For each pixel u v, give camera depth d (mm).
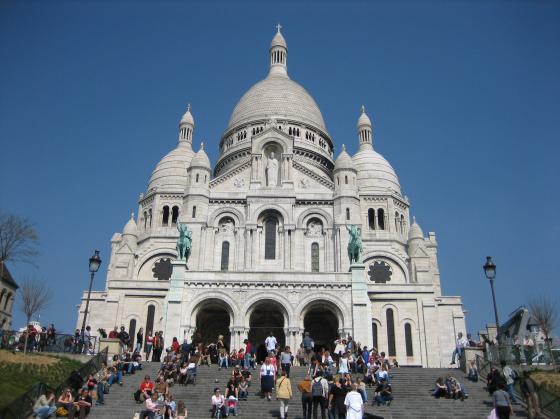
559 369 41156
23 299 48406
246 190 69312
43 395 30969
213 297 56625
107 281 80250
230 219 67000
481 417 33281
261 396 37219
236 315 56000
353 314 55781
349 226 65375
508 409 28312
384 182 83750
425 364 66188
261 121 89500
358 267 57969
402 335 67812
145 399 35406
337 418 29875
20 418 29906
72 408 31125
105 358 43688
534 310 56125
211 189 69625
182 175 83562
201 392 38219
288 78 101562
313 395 31344
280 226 65750
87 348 45625
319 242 65938
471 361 42125
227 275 57531
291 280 57312
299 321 55844
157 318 69000
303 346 48969
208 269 63938
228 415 33469
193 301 56469
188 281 57188
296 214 66625
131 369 42406
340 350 46906
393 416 33688
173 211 80062
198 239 64625
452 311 73750
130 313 69062
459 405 35781
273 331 61625
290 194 66688
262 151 70375
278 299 56562
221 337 47344
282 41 107125
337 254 64062
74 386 35156
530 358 42656
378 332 68062
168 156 86312
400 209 83562
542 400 33656
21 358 40219
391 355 66938
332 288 57188
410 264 76375
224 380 40969
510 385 36062
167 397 32688
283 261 63812
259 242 64938
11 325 83250
